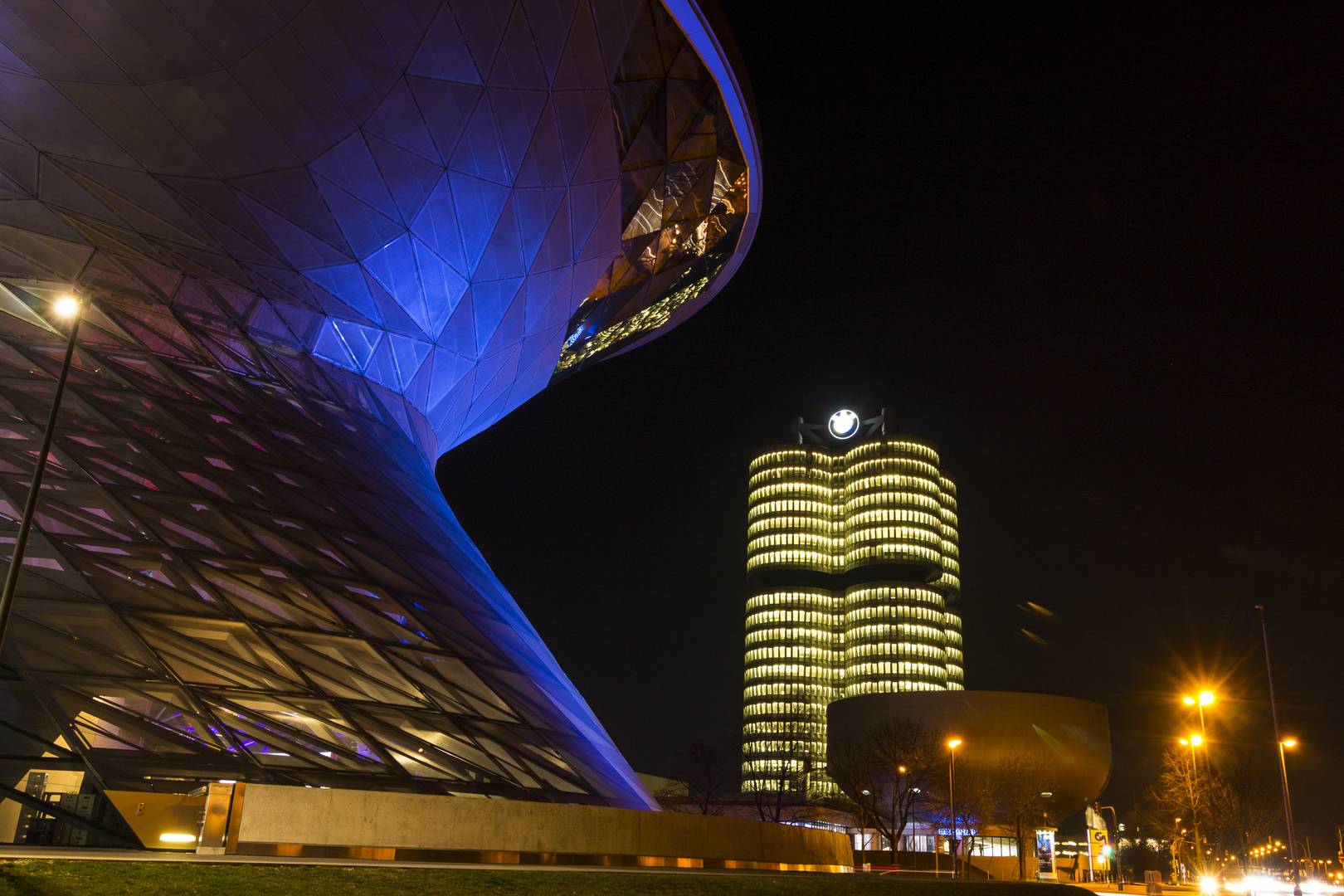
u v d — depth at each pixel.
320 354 40.03
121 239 33.69
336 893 16.95
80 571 23.45
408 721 24.83
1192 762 63.00
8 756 19.91
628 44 37.12
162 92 28.42
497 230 39.44
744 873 27.64
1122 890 77.56
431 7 29.81
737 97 43.25
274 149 31.50
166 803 19.97
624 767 31.84
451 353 44.28
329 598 27.02
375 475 35.53
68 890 15.04
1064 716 119.00
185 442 29.47
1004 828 117.12
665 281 55.19
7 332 29.75
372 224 35.97
